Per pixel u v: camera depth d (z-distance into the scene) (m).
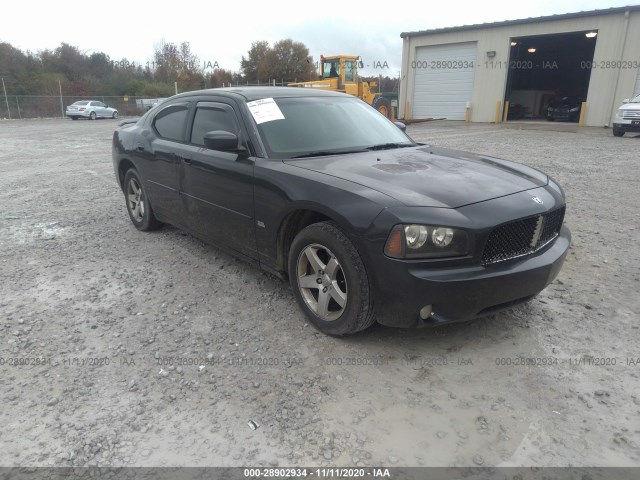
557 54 29.33
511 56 24.11
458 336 3.25
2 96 37.59
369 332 3.32
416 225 2.70
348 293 3.01
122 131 5.75
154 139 5.00
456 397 2.65
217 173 3.95
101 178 9.38
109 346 3.19
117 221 6.20
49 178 9.44
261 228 3.62
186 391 2.73
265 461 2.24
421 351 3.09
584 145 13.82
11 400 2.67
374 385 2.76
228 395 2.69
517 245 2.97
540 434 2.38
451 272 2.73
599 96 21.31
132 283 4.19
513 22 23.02
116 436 2.40
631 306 3.64
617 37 20.33
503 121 25.05
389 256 2.75
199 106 4.49
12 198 7.61
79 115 34.44
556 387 2.72
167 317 3.57
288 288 4.04
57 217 6.41
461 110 26.09
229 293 3.96
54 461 2.24
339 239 2.99
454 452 2.28
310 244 3.23
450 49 25.78
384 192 2.94
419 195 2.92
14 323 3.50
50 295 3.96
